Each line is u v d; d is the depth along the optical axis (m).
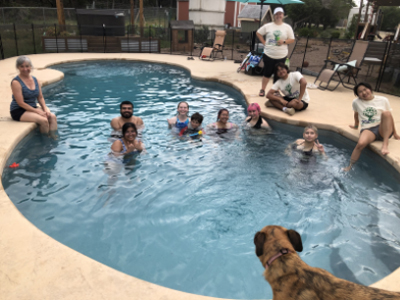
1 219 3.29
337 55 11.99
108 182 4.49
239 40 21.61
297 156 5.42
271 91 7.50
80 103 8.16
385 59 10.11
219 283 2.87
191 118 6.14
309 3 30.91
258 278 2.93
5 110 6.75
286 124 6.89
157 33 20.97
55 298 2.38
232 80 10.73
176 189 4.41
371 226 3.69
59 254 2.83
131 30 19.59
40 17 21.62
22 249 2.88
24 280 2.54
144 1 37.94
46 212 3.78
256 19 20.91
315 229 3.64
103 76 11.62
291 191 4.40
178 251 3.26
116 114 7.32
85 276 2.60
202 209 3.99
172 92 9.59
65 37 16.48
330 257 3.20
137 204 4.04
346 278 2.93
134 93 9.33
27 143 5.62
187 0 23.58
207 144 5.88
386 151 5.04
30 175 4.57
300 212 3.95
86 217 3.74
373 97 5.50
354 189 4.47
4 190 3.85
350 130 6.12
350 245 3.37
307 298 1.94
